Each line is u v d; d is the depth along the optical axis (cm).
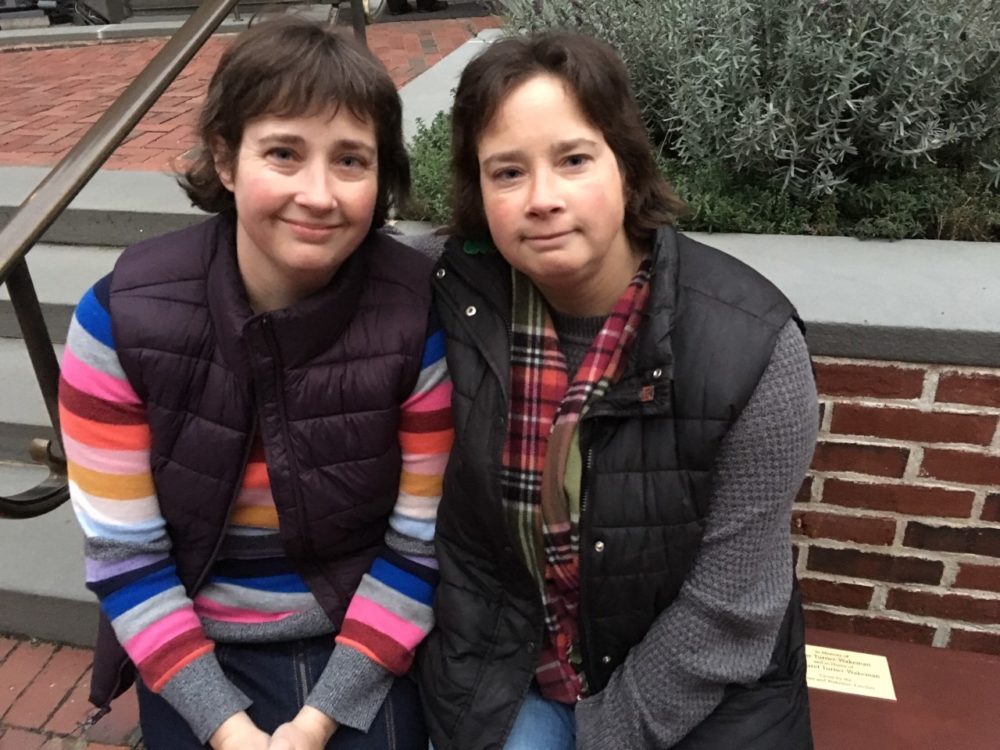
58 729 201
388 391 142
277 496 143
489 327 137
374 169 135
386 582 153
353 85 126
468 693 147
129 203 316
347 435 142
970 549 196
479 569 149
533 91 120
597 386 131
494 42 132
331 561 155
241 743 142
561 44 123
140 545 146
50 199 169
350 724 148
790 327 127
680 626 138
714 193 237
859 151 239
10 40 683
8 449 271
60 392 143
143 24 724
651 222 134
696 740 142
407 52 582
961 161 248
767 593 136
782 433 126
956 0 229
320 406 140
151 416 139
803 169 236
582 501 133
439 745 149
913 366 183
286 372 137
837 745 169
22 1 870
